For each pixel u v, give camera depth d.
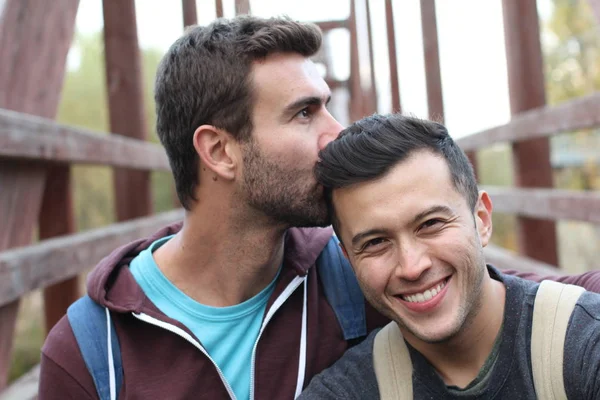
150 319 1.05
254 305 1.13
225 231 1.11
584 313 0.94
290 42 1.08
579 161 10.84
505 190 3.14
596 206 1.97
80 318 1.08
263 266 1.12
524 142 2.94
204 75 1.08
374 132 0.99
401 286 0.95
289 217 1.10
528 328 0.96
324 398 1.02
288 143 1.07
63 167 2.33
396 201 0.93
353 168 0.96
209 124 1.09
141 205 2.95
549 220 2.99
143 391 1.03
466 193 0.99
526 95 2.82
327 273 1.22
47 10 1.89
